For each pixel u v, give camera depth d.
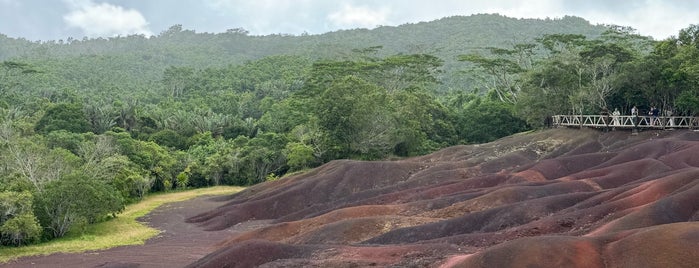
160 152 72.62
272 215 48.22
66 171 48.03
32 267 31.69
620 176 36.91
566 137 55.09
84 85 137.50
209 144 82.88
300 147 68.88
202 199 61.19
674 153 40.25
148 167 68.50
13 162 47.25
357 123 65.12
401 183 47.53
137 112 93.88
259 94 122.25
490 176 42.06
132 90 137.62
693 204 24.28
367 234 31.33
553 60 62.88
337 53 146.00
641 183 31.12
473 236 26.97
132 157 67.19
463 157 56.28
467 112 82.62
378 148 67.94
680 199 24.45
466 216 30.69
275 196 49.53
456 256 21.80
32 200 39.84
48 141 66.06
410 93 77.56
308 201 49.12
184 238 41.00
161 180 69.69
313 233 32.28
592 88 56.91
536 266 18.45
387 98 67.94
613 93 57.31
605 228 24.00
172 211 53.66
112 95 123.06
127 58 182.88
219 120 94.06
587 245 19.41
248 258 25.70
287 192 49.66
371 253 24.70
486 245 25.88
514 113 73.44
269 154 74.00
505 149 56.22
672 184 27.67
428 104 79.12
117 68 169.12
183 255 33.47
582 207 29.42
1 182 44.88
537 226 26.69
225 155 74.75
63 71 148.38
